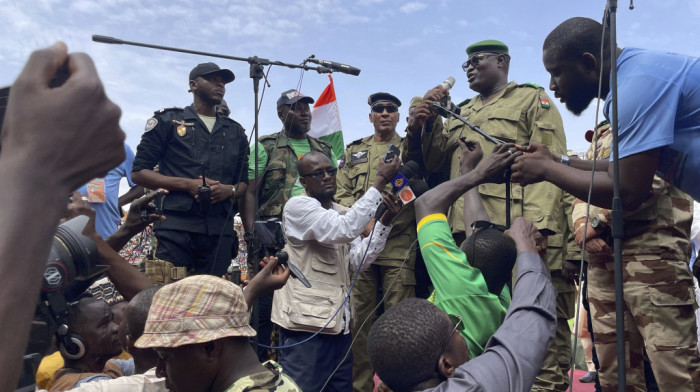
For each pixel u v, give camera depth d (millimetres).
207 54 3299
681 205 2736
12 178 428
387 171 3428
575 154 4094
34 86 439
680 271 2658
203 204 4043
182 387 1646
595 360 4105
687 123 2209
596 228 2900
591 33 2420
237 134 4535
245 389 1559
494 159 2232
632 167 2213
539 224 3674
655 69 2205
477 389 1246
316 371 3328
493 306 1766
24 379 705
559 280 3943
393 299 4211
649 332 2660
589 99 2572
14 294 418
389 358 1457
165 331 1577
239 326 1652
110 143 467
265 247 3033
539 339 1355
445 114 3877
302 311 3332
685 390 2586
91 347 2328
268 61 3410
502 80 4195
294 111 4996
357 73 3637
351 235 3328
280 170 4809
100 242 2270
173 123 4309
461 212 3830
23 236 424
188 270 4199
